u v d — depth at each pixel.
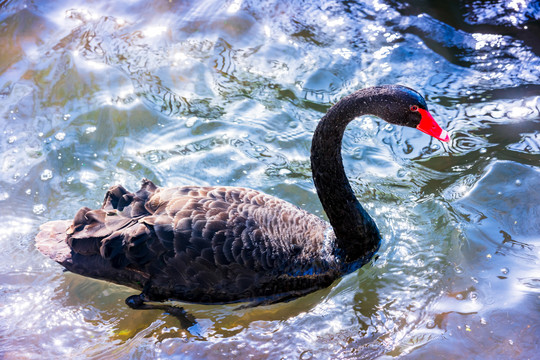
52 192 7.03
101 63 8.58
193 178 7.12
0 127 7.71
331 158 5.66
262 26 9.20
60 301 6.05
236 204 5.76
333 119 5.48
